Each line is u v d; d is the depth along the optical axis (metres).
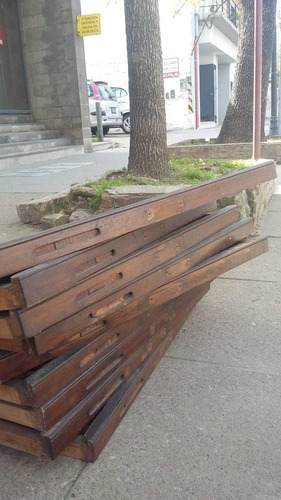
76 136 13.42
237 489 1.83
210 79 28.05
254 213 5.07
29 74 13.26
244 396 2.39
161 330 2.66
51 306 1.74
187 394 2.42
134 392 2.34
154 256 2.29
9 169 10.14
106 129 21.80
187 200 2.39
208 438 2.10
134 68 5.27
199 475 1.91
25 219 5.33
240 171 2.83
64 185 7.63
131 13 5.19
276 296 3.57
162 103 5.46
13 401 1.82
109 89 21.48
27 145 11.75
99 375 2.11
